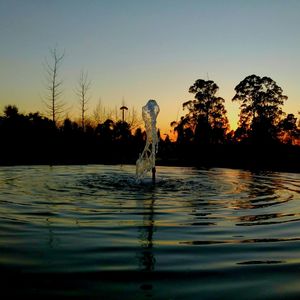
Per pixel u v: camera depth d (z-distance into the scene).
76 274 3.53
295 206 7.68
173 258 4.08
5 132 31.81
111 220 5.94
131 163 23.27
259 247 4.58
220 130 43.81
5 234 4.93
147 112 11.47
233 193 9.55
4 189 9.52
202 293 3.16
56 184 10.71
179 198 8.40
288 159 31.81
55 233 5.03
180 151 41.44
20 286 3.22
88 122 40.44
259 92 43.56
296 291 3.24
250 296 3.12
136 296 3.08
